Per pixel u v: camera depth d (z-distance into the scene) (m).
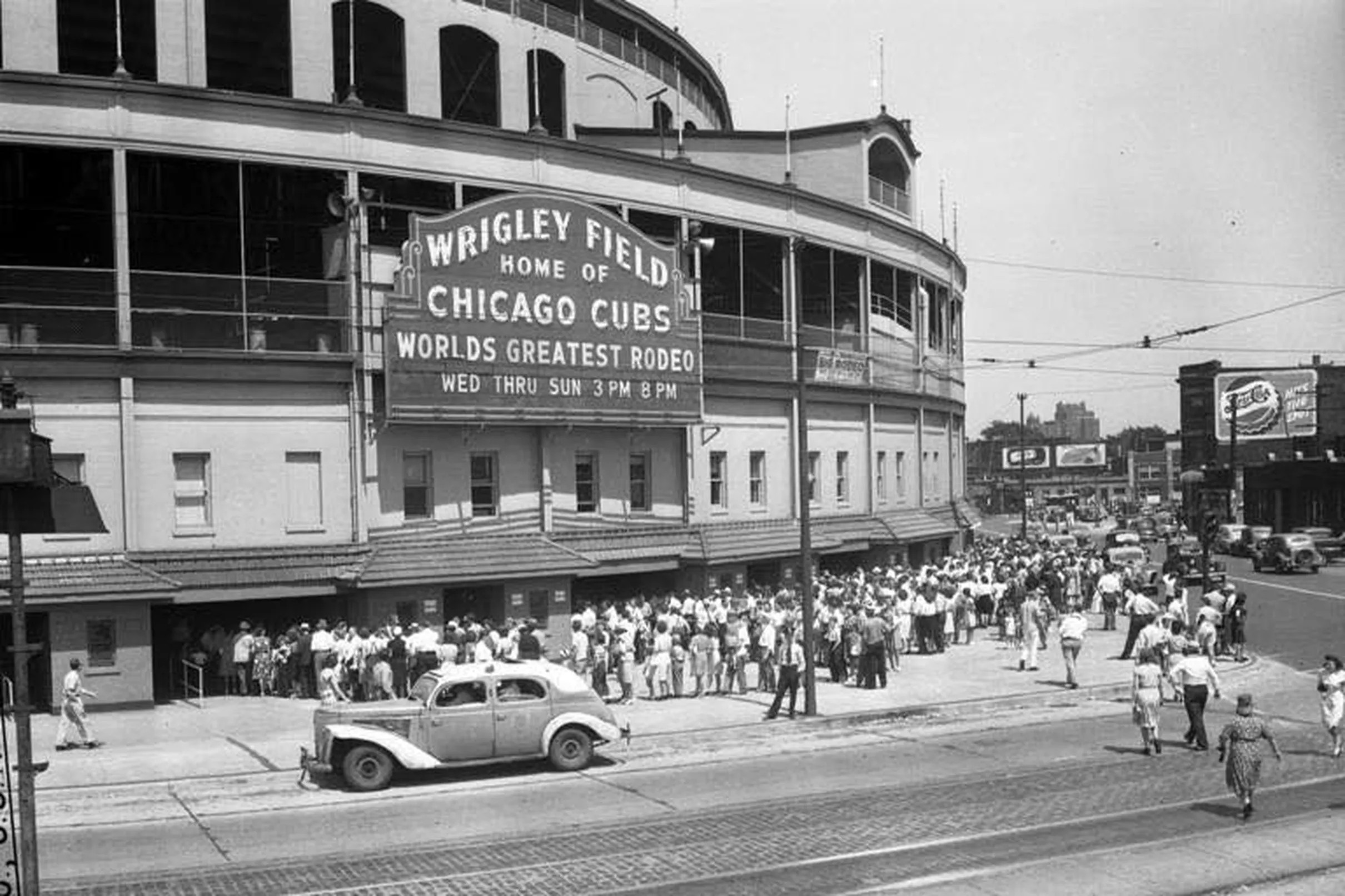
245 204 39.31
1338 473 81.50
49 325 29.69
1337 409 94.69
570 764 21.72
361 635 28.78
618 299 36.91
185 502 30.52
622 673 28.77
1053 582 44.19
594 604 38.34
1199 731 23.17
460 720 20.86
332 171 32.94
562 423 35.41
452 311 33.06
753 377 42.84
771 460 44.38
